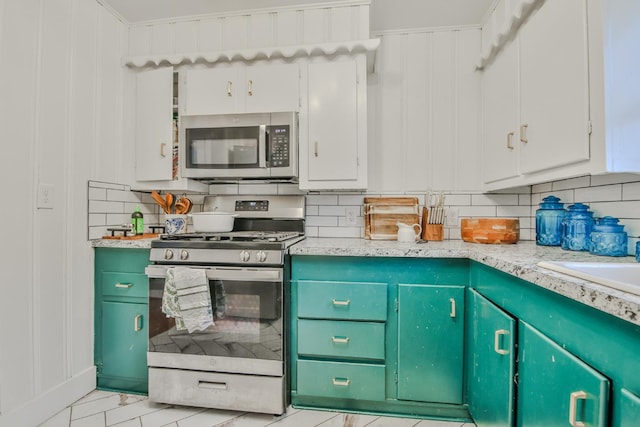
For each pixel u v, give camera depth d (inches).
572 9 45.0
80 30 69.1
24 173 57.1
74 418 60.2
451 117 82.4
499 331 44.8
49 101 62.0
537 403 36.6
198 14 79.7
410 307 59.6
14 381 54.9
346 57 73.0
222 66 77.2
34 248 58.8
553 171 50.7
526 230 79.9
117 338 69.3
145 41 82.5
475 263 56.7
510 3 63.9
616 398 25.6
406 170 83.5
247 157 73.1
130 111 81.3
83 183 69.4
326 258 61.7
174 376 62.6
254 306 60.2
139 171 80.2
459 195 82.2
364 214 82.2
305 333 62.1
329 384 61.7
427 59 83.0
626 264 39.2
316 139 73.0
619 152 39.7
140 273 68.4
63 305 63.9
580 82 43.6
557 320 33.7
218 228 73.5
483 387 51.3
